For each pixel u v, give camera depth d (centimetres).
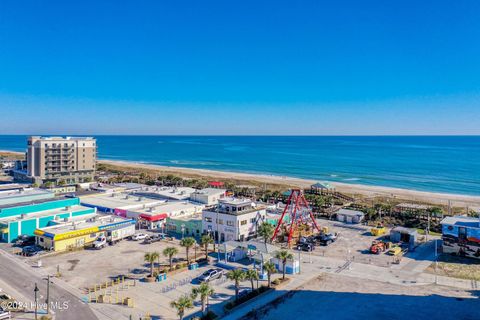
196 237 9831
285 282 6656
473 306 5775
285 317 5397
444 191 18975
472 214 11094
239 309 5606
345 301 5944
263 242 7944
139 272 7131
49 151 18062
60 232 8650
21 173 19050
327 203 14050
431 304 5844
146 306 5681
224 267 7494
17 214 10094
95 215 10794
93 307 5616
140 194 14525
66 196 12688
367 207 13425
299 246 8856
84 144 19238
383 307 5738
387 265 7681
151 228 10619
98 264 7600
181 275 7019
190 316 5369
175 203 12612
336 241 9581
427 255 8381
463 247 8231
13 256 8044
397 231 9462
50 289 6275
